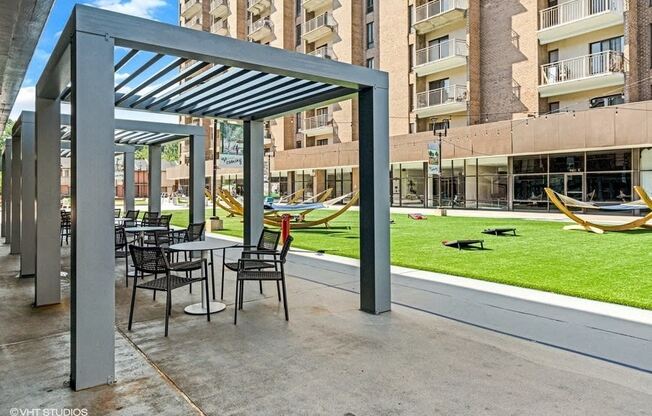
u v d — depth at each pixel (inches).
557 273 273.4
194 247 207.3
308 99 241.6
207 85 211.6
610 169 722.8
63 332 172.7
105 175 129.5
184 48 141.3
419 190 1016.2
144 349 153.4
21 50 257.0
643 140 645.9
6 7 205.3
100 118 128.0
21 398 118.9
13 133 356.2
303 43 1333.7
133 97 238.8
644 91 723.4
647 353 146.6
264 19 1457.9
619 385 123.6
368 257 197.5
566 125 729.6
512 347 153.3
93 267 127.5
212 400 116.5
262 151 306.5
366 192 199.0
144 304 213.8
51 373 135.0
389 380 127.8
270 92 227.9
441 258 335.3
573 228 529.7
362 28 1202.0
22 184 273.9
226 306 209.9
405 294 228.2
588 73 778.8
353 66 188.2
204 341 161.2
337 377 130.0
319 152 1169.4
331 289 243.8
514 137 797.2
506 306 204.1
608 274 268.1
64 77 171.8
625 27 733.9
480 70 949.2
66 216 465.7
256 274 195.3
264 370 135.3
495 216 753.0
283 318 189.5
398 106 1079.6
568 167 776.3
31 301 219.9
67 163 1135.6
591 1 775.7
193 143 370.3
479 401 115.0
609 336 162.7
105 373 127.8
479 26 951.6
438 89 988.6
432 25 1010.7
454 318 187.0
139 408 112.9
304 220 695.7
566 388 122.0
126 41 132.6
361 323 181.6
